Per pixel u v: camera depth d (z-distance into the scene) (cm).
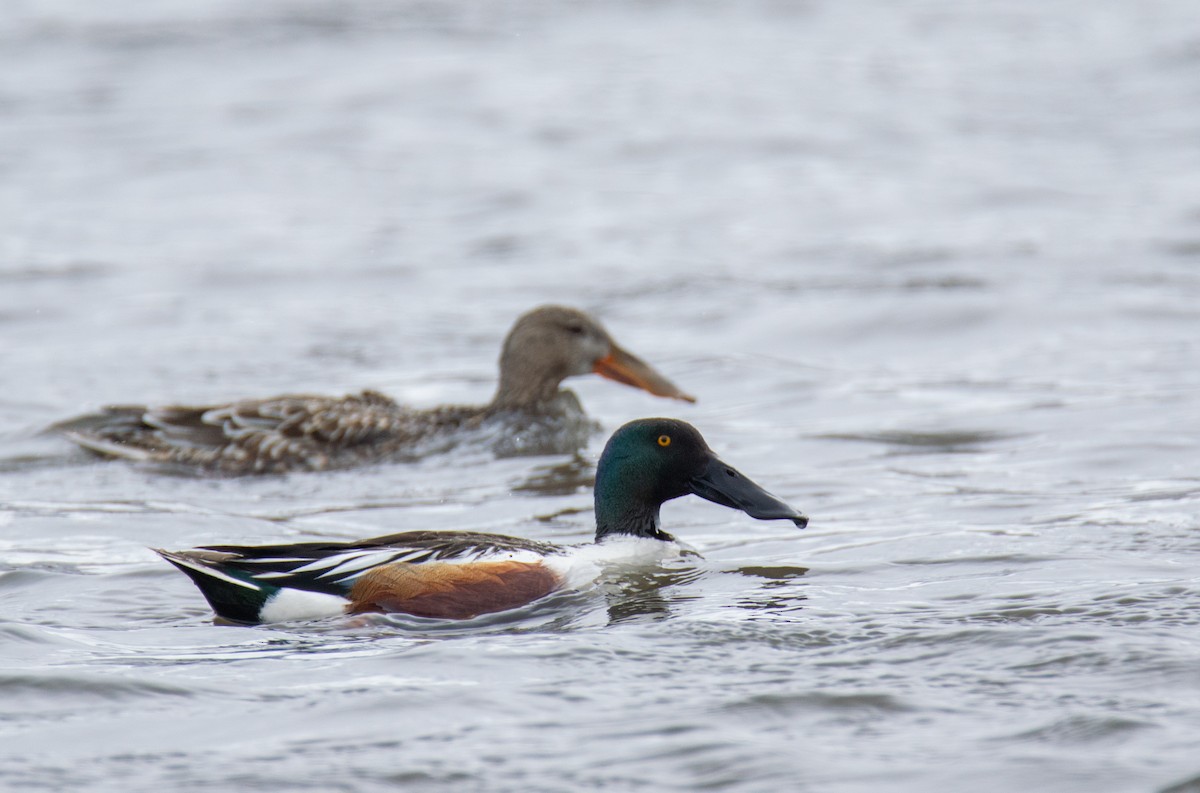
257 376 1875
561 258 2572
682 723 721
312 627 906
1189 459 1316
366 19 5128
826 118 3853
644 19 5209
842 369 1833
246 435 1484
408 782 665
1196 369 1727
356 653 841
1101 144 3497
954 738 698
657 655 823
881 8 5388
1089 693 741
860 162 3375
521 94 4147
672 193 3112
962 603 901
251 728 726
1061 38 4822
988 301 2138
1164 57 4453
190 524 1222
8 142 3553
